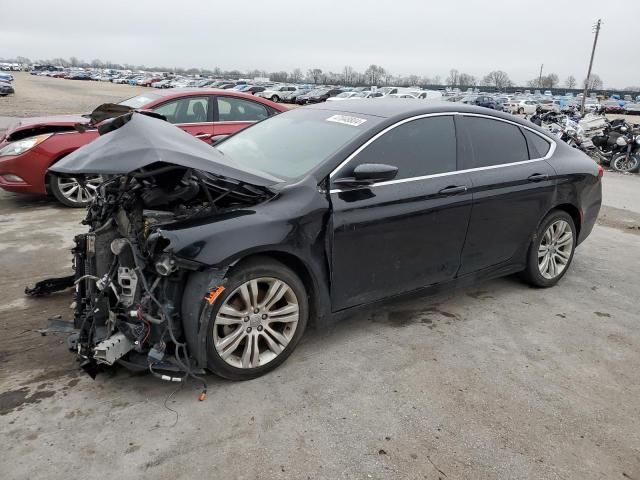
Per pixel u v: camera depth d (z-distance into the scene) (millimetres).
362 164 3293
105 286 2861
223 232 2820
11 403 2795
